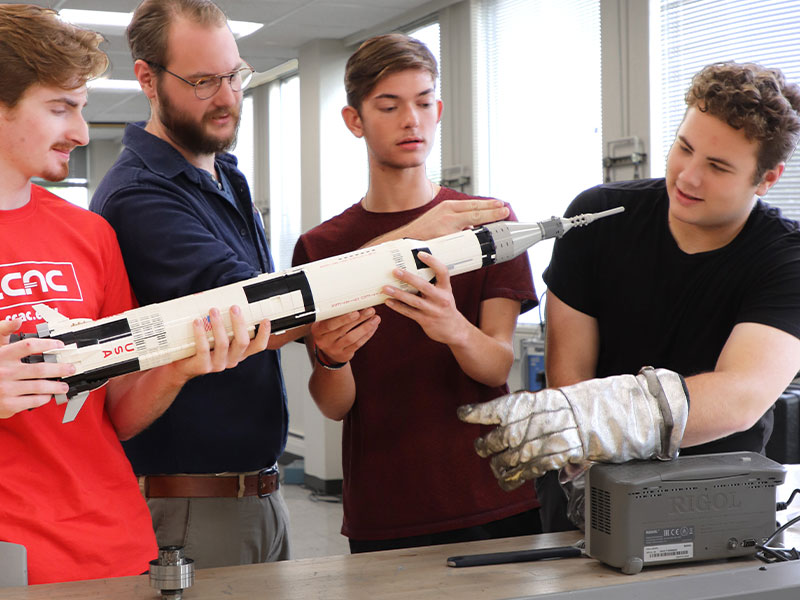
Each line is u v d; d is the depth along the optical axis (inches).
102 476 48.6
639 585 38.0
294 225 251.0
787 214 117.3
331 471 200.4
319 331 52.1
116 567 46.9
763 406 46.5
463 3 170.2
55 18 44.6
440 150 181.6
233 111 61.1
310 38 203.3
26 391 39.3
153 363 43.2
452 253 47.7
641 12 134.0
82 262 49.7
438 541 63.0
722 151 48.1
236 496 63.9
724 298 54.7
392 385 63.4
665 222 56.9
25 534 44.2
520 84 162.6
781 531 44.5
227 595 38.3
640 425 43.5
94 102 267.4
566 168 152.6
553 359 60.1
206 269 55.5
